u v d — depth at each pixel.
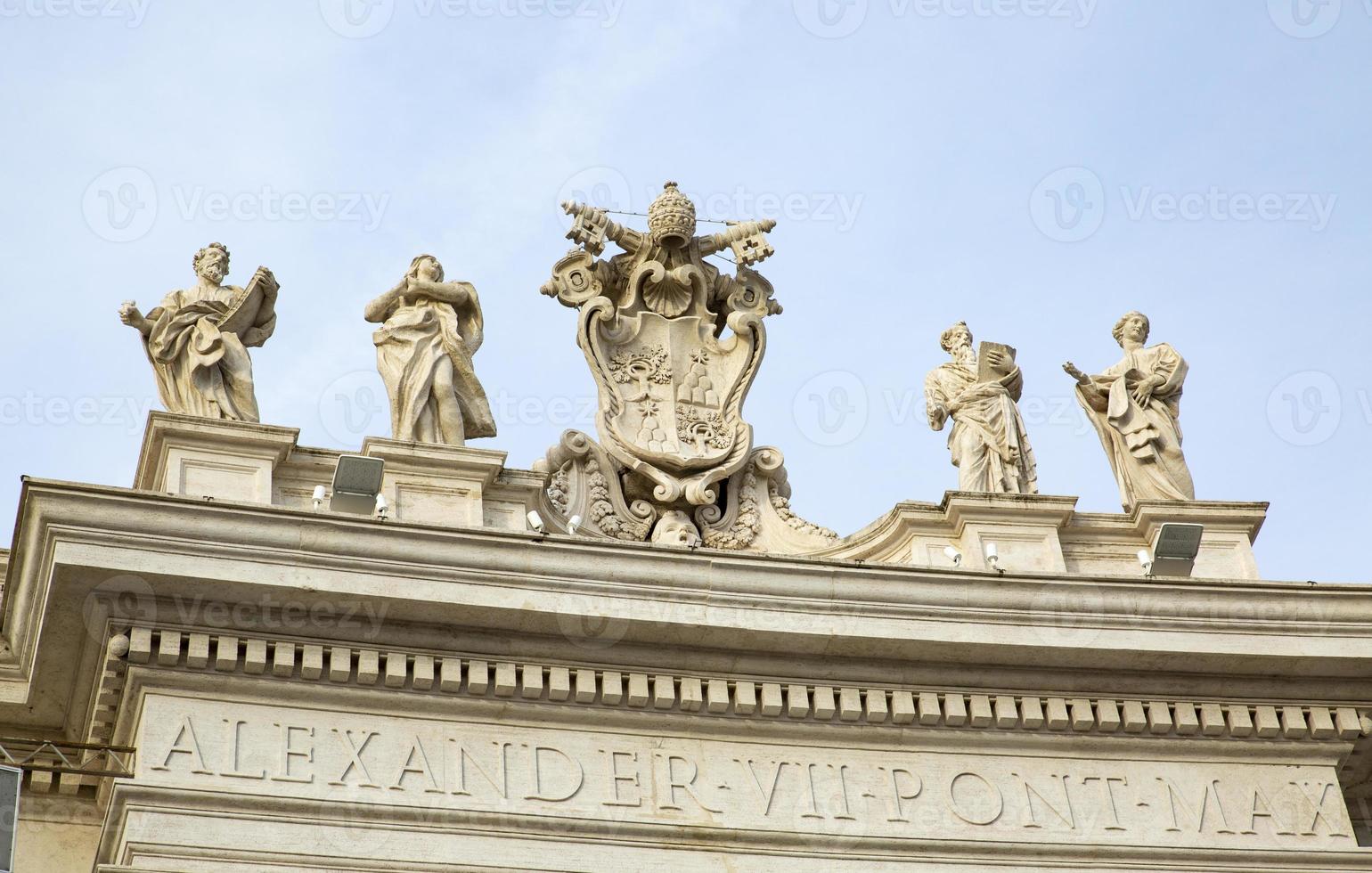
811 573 19.69
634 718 19.31
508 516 20.39
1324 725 20.69
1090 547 21.69
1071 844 19.55
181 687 18.38
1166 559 20.92
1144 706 20.42
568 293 22.27
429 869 18.06
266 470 19.75
